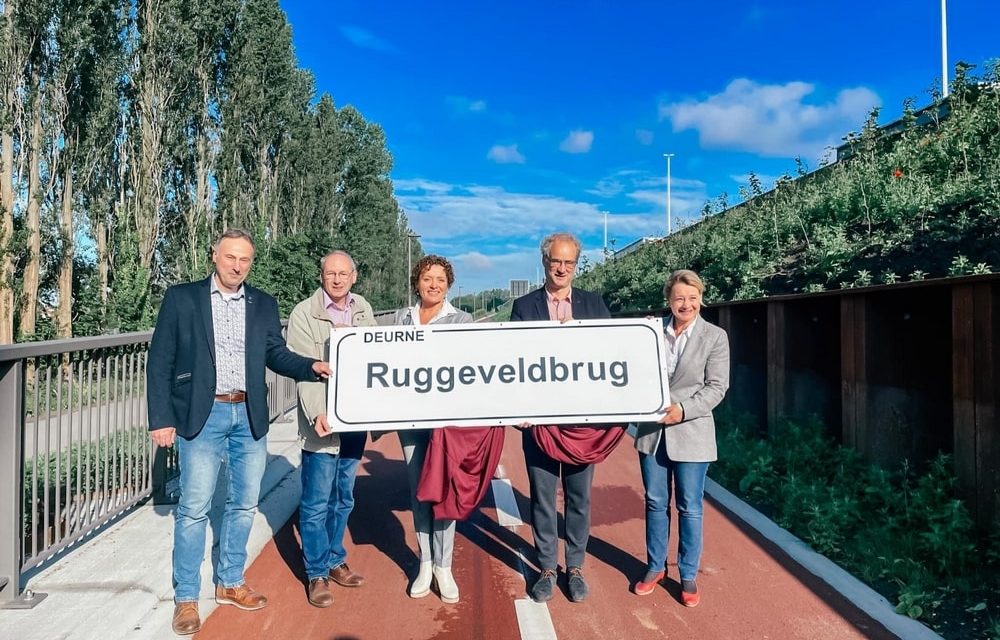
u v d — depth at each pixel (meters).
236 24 27.52
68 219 19.94
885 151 13.43
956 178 9.77
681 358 3.82
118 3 21.06
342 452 4.01
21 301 17.97
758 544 4.67
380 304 50.34
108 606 3.57
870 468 5.26
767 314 7.38
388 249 55.12
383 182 50.16
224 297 3.57
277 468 6.74
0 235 16.95
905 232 9.22
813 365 6.69
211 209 27.39
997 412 4.14
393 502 5.85
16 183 18.33
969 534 4.23
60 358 4.14
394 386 3.70
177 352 3.45
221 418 3.49
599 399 3.73
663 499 3.88
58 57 19.02
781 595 3.86
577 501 3.91
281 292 26.64
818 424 6.36
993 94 11.11
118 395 4.82
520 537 4.92
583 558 3.99
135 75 22.11
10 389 3.57
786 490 5.47
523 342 3.78
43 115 18.88
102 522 4.54
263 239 27.52
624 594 3.92
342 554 4.11
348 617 3.63
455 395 3.70
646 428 3.88
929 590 3.79
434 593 3.95
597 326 3.81
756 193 17.39
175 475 5.85
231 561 3.74
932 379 4.96
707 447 3.72
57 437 4.09
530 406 3.71
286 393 10.18
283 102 31.81
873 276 8.61
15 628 3.34
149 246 22.33
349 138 46.47
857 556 4.33
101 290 20.94
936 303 4.92
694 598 3.74
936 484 4.55
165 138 22.86
